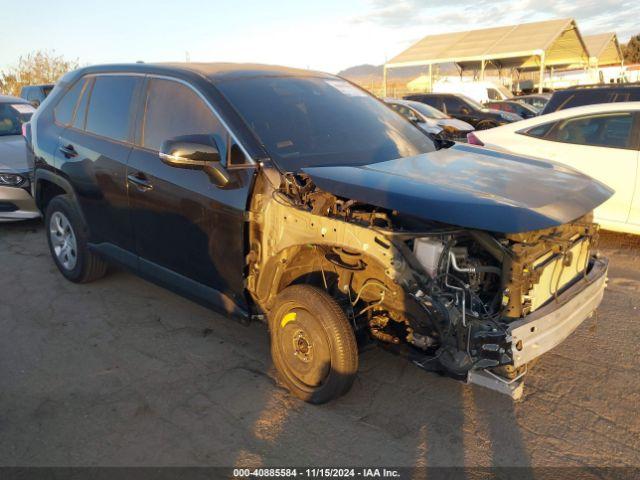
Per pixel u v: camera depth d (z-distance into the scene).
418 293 2.87
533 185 3.27
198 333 4.37
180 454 3.02
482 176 3.39
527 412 3.37
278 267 3.43
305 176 3.44
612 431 3.19
